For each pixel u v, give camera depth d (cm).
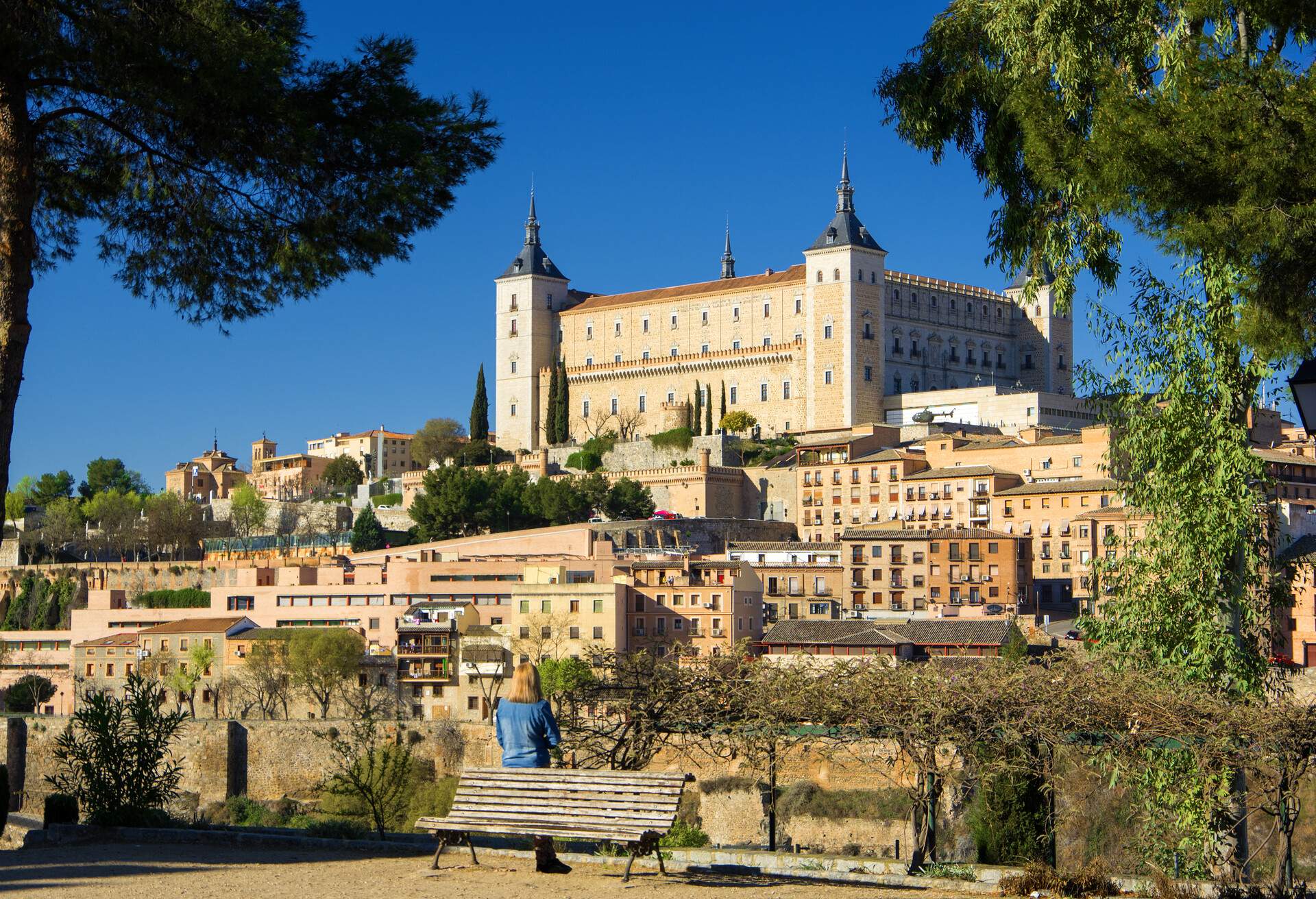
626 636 13650
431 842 3023
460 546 18888
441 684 13075
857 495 19438
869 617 15625
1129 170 2950
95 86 3138
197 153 3316
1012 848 3155
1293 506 13675
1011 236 3928
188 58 3042
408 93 3334
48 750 11112
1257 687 3588
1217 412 3672
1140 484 3816
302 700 13638
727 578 13912
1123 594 3750
